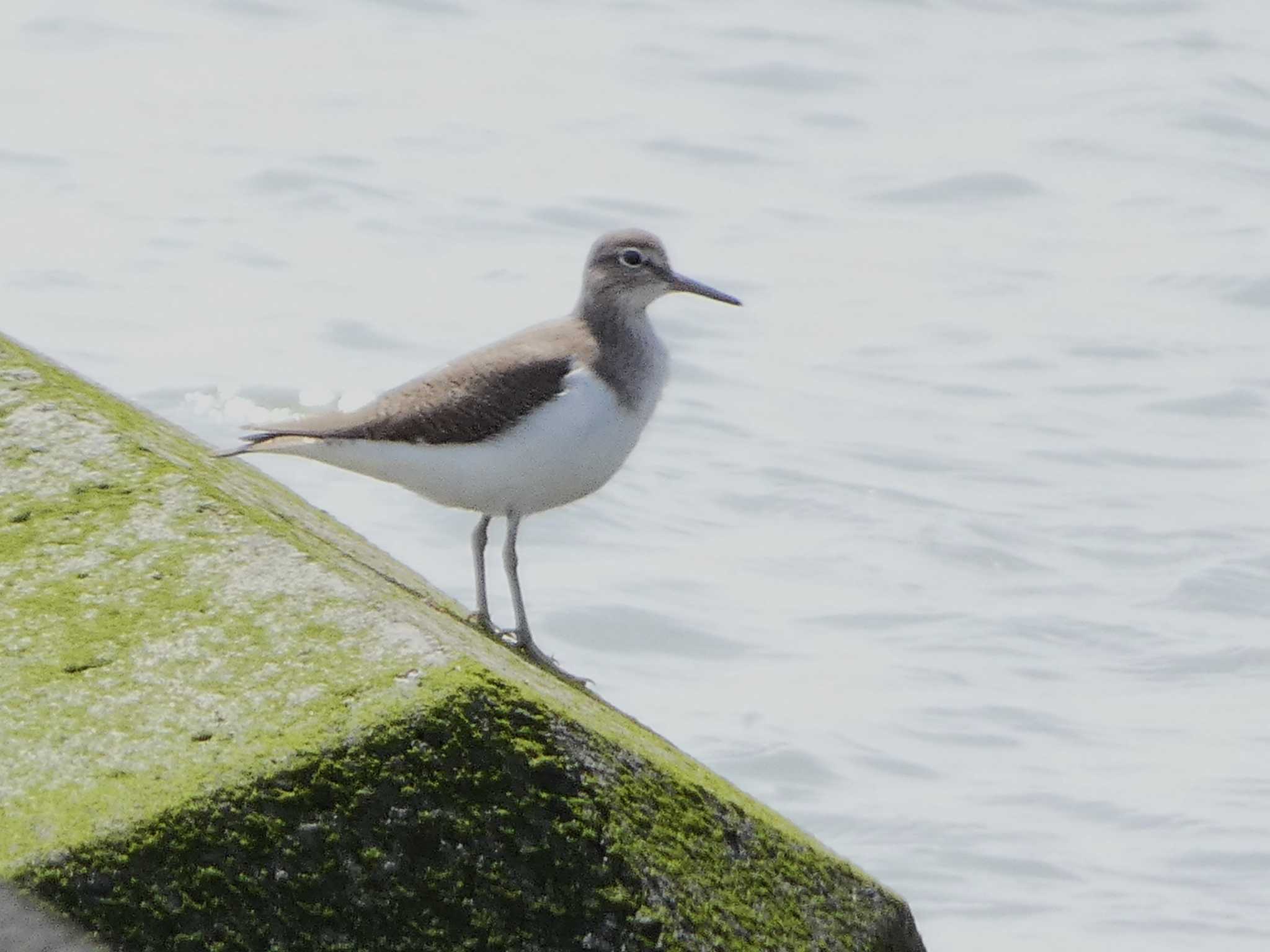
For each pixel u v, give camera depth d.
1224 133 25.92
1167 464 18.19
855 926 7.52
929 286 21.61
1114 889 12.19
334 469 16.62
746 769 13.28
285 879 6.49
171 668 6.89
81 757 6.57
